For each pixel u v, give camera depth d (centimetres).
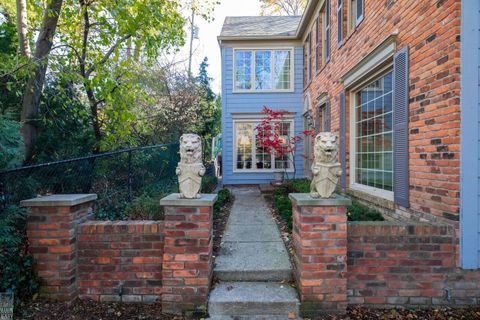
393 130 402
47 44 541
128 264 307
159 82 1198
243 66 1115
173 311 289
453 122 283
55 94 607
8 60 519
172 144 913
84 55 631
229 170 1097
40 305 286
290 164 1095
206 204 288
